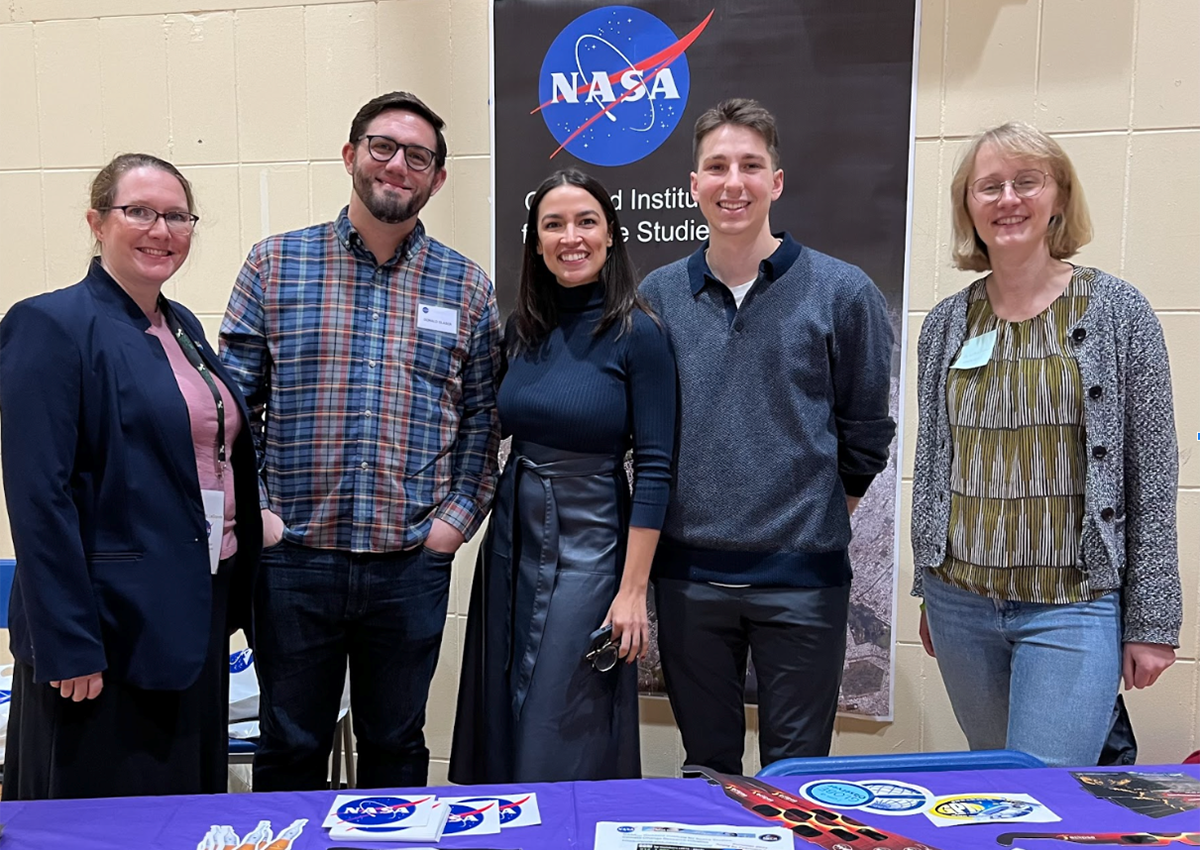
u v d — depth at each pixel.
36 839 0.93
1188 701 2.18
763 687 1.67
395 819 0.96
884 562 2.23
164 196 1.46
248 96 2.44
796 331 1.61
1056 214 1.50
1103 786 1.07
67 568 1.33
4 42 2.51
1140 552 1.44
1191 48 2.02
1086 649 1.45
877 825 0.95
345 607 1.71
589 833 0.93
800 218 2.18
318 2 2.37
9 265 2.59
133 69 2.47
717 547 1.64
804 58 2.14
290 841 0.92
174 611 1.42
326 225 1.79
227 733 1.64
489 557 1.70
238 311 1.74
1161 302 2.10
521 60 2.26
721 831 0.94
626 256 1.66
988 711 1.59
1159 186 2.07
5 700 1.96
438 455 1.76
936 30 2.11
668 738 2.35
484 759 1.70
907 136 2.11
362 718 1.83
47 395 1.33
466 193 2.37
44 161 2.54
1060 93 2.08
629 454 2.26
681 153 2.21
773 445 1.61
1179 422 2.12
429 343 1.74
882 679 2.26
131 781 1.45
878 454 1.68
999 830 0.94
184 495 1.45
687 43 2.18
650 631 2.33
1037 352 1.48
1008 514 1.50
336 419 1.69
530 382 1.66
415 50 2.35
